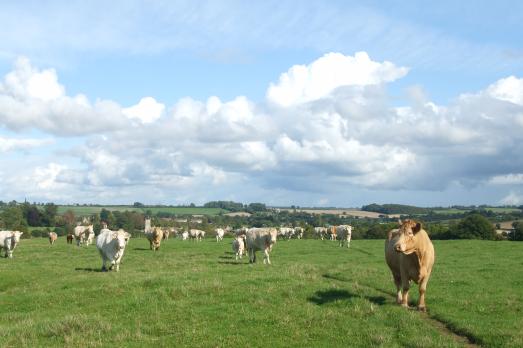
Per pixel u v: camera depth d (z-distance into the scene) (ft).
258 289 66.44
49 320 55.06
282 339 47.62
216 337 48.16
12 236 126.62
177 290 65.51
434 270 93.50
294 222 536.83
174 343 47.01
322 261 115.85
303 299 61.57
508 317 52.54
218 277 76.38
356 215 605.73
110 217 455.22
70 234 196.03
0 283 82.43
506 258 119.65
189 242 197.67
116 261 96.02
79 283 76.89
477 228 262.47
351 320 52.54
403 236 53.21
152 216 568.00
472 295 64.18
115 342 47.96
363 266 101.14
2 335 50.37
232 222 557.74
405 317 52.34
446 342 44.75
